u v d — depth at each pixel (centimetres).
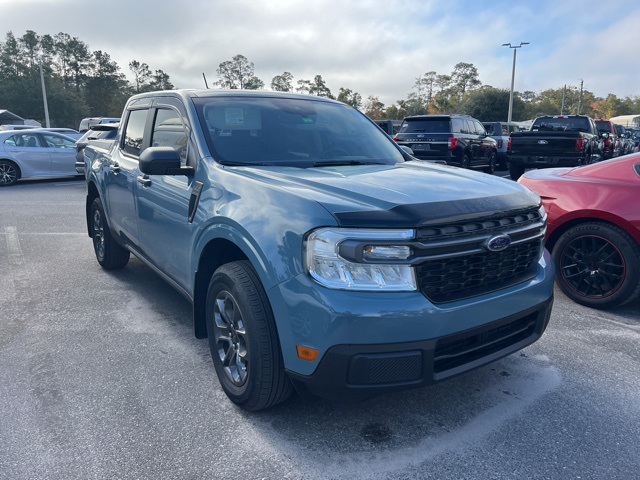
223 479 261
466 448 287
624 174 501
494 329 290
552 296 330
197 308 358
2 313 479
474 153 1612
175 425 305
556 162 1393
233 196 313
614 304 491
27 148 1488
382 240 250
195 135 373
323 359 254
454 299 270
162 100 443
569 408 327
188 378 361
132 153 490
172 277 405
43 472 264
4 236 799
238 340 312
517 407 327
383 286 251
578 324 465
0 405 325
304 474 265
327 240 253
